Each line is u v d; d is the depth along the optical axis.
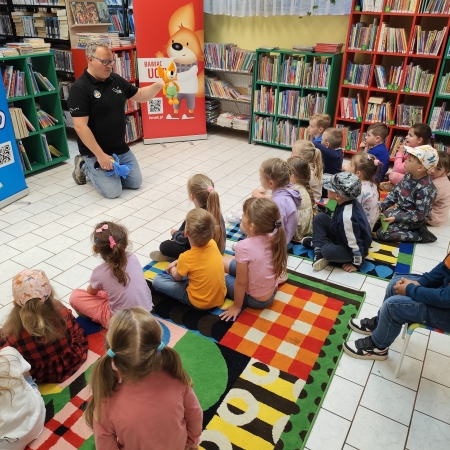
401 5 3.96
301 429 1.64
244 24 5.23
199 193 2.41
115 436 1.15
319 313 2.30
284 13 4.70
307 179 2.97
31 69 3.93
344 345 2.05
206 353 2.00
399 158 3.86
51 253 2.86
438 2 3.79
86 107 3.52
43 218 3.34
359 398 1.80
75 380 1.84
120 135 3.81
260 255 2.13
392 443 1.61
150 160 4.70
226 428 1.63
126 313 1.07
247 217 2.12
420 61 4.35
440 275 1.73
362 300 2.42
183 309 2.31
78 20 4.70
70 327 1.87
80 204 3.60
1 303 2.35
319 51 4.54
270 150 5.13
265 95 5.00
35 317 1.59
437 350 2.07
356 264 2.64
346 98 4.56
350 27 4.25
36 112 4.06
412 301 1.76
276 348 2.05
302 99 4.77
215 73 5.62
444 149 4.18
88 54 3.44
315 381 1.86
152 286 2.48
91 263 2.75
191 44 4.98
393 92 4.30
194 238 2.10
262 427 1.64
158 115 5.16
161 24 4.79
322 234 2.74
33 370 1.75
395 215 3.11
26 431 1.50
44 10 5.51
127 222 3.30
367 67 4.36
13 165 3.55
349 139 4.69
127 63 4.94
